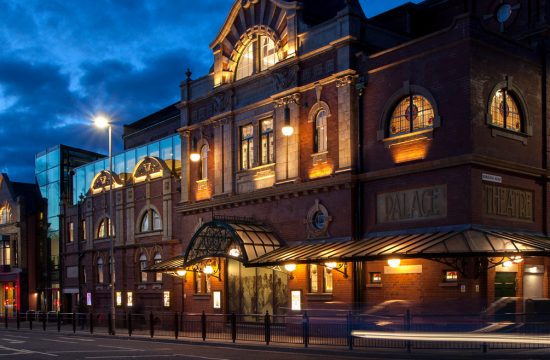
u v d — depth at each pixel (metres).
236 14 31.62
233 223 28.12
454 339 17.92
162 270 32.72
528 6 25.25
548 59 24.73
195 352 21.02
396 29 29.44
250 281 29.75
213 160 32.78
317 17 28.73
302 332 23.88
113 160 46.03
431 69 22.83
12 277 53.88
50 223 52.31
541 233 23.67
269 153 29.36
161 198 37.81
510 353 17.41
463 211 21.36
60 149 52.28
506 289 22.14
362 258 21.72
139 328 34.91
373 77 24.84
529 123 23.75
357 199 25.00
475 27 21.95
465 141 21.52
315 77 26.98
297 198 27.44
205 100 33.59
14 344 25.02
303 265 26.55
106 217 43.38
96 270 44.28
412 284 22.55
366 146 24.97
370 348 20.05
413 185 23.12
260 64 30.31
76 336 31.25
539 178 23.88
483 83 22.08
